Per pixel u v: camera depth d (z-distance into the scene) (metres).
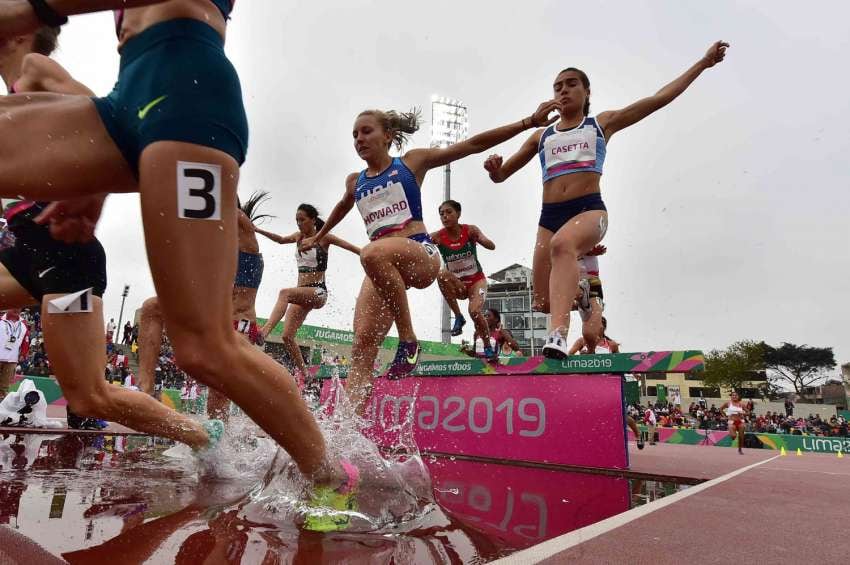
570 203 4.19
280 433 1.55
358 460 2.24
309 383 7.24
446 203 7.22
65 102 1.42
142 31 1.41
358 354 4.09
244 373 1.46
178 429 2.32
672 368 3.74
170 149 1.31
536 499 2.12
